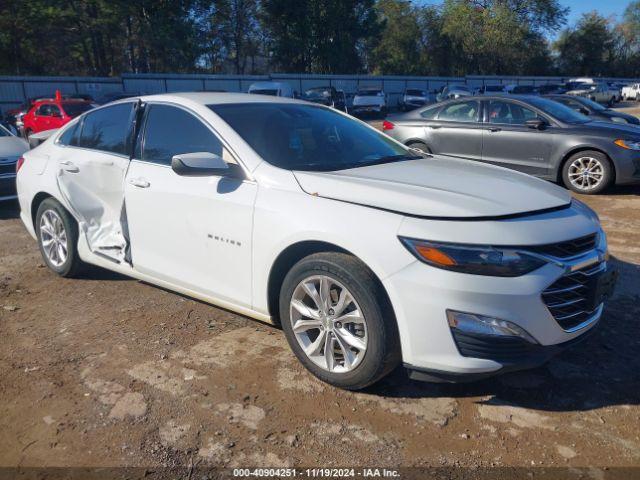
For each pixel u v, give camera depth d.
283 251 3.15
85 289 4.65
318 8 46.72
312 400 3.03
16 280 4.90
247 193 3.33
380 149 4.07
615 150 7.78
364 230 2.84
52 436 2.75
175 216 3.71
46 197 4.90
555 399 3.04
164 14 40.16
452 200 2.90
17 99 30.47
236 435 2.75
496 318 2.64
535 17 53.62
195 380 3.23
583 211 3.20
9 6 35.28
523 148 8.48
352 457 2.59
